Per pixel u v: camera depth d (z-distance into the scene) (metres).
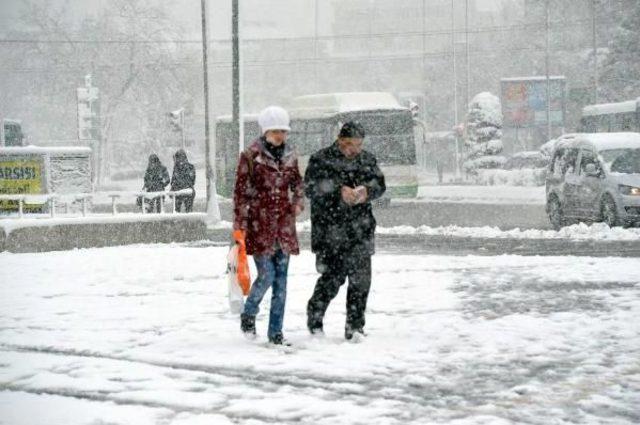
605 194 46.94
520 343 18.25
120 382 15.80
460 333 19.33
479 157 125.31
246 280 18.47
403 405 13.99
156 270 31.83
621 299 23.19
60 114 172.62
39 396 15.02
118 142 173.50
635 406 13.81
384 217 67.69
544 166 117.62
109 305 24.23
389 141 79.00
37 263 34.81
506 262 32.06
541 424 12.95
